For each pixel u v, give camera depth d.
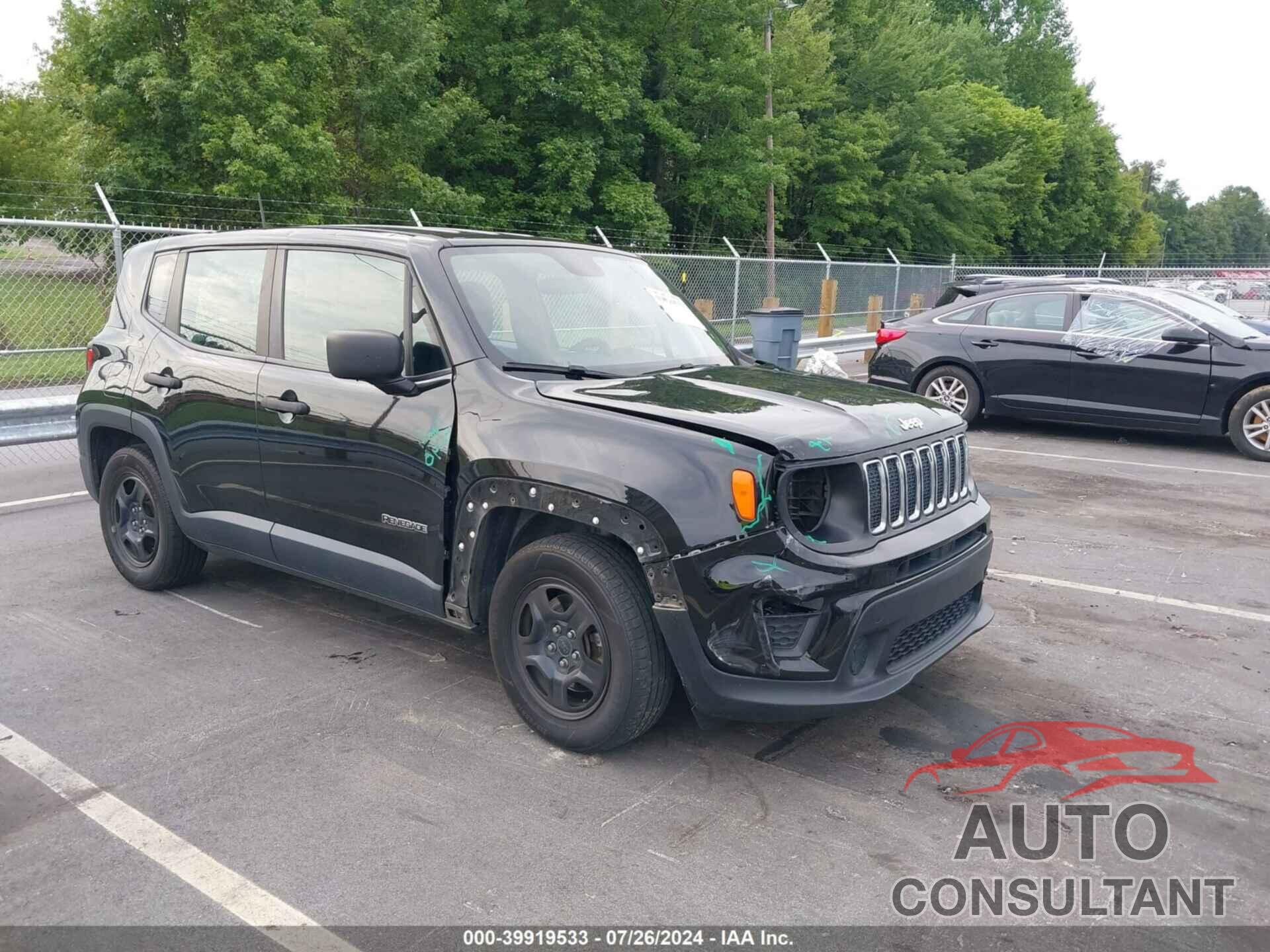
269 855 3.02
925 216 45.44
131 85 23.41
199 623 5.01
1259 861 3.09
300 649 4.67
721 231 39.22
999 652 4.80
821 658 3.32
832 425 3.49
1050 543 6.78
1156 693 4.34
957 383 11.18
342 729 3.85
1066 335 10.54
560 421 3.56
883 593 3.39
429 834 3.13
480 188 30.47
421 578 3.99
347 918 2.73
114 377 5.30
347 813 3.26
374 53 25.66
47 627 4.93
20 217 22.64
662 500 3.26
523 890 2.86
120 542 5.55
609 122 29.75
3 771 3.51
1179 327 10.00
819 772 3.58
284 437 4.41
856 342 19.47
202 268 5.05
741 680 3.28
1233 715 4.13
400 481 3.98
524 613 3.74
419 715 3.98
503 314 4.05
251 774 3.50
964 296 11.74
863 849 3.10
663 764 3.61
